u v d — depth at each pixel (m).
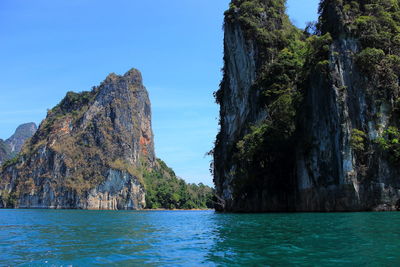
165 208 180.12
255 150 54.16
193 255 13.92
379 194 39.97
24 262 13.25
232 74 76.81
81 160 187.50
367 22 46.09
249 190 57.19
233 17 77.69
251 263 11.84
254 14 73.81
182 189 193.25
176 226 30.09
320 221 26.16
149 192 184.88
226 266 11.55
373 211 39.47
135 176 179.62
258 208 55.41
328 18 50.44
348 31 46.06
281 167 52.66
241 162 58.12
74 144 195.12
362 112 42.81
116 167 179.25
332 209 42.81
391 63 43.66
